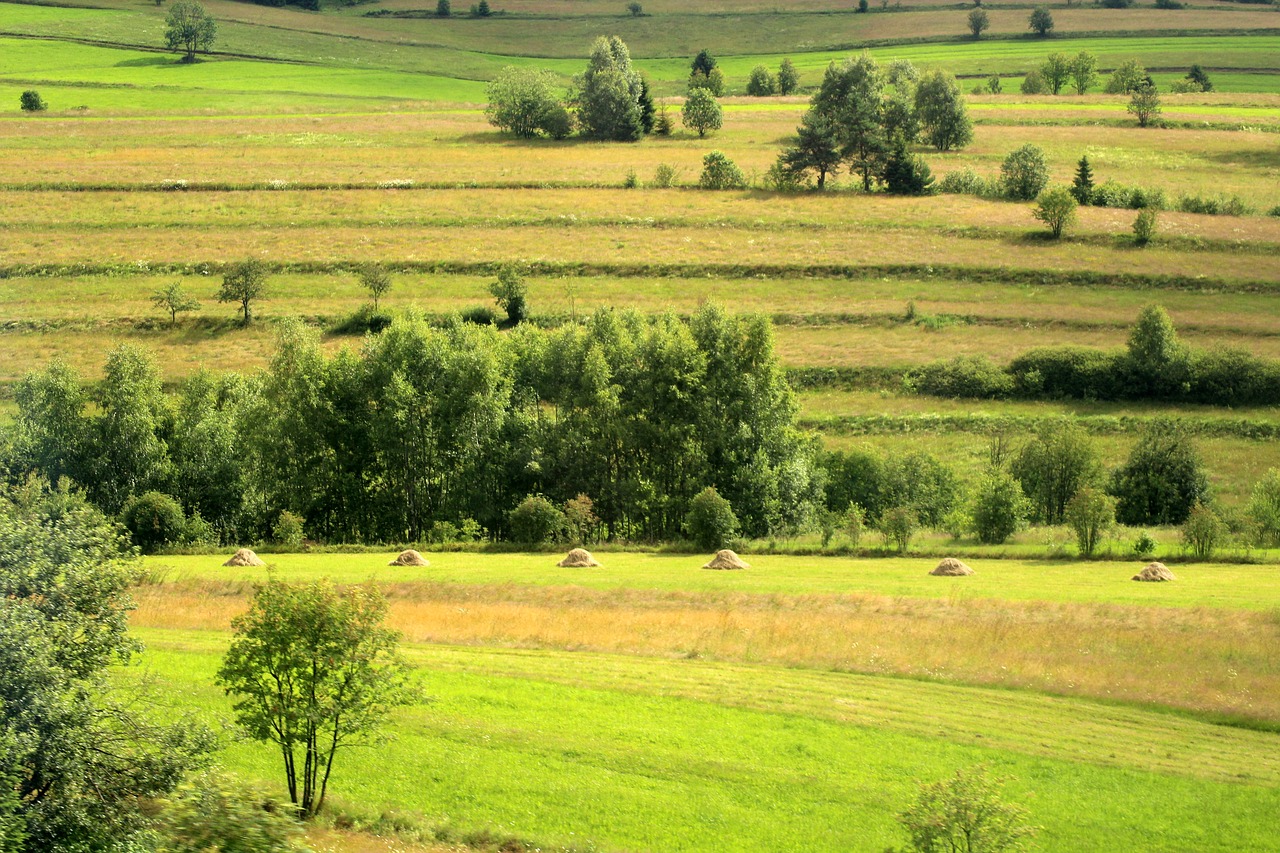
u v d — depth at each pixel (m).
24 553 27.97
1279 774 34.88
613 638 48.22
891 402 107.00
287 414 85.31
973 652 45.12
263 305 125.56
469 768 33.94
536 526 76.19
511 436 87.75
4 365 110.12
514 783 33.06
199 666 42.31
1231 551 65.81
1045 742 37.12
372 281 125.25
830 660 45.34
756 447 84.94
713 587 55.66
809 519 81.75
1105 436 98.81
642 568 63.31
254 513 84.31
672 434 85.19
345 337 118.62
